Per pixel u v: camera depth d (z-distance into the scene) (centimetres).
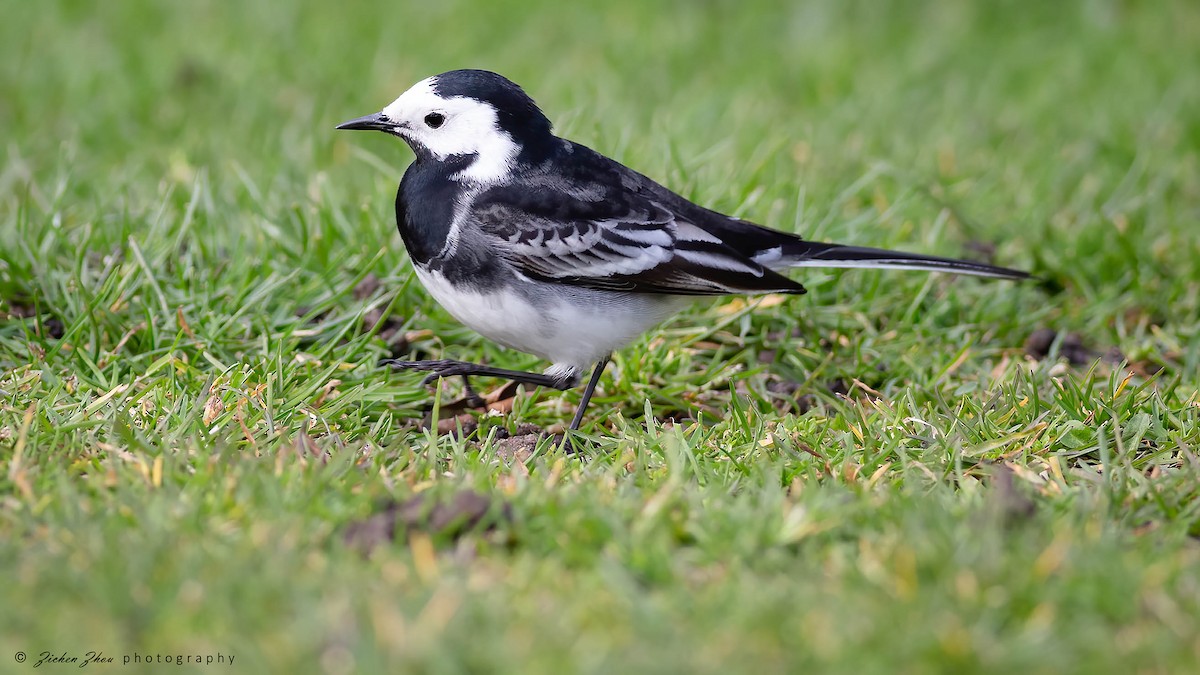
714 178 1418
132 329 1070
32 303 1131
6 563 713
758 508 800
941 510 782
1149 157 1570
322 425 953
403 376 1091
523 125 1034
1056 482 859
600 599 686
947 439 938
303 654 636
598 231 1010
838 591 696
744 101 1702
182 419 921
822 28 2028
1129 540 766
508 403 1091
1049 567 706
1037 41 1991
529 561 719
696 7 2075
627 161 1367
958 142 1628
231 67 1767
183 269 1170
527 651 639
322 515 773
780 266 1079
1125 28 2022
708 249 1029
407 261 1202
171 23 1928
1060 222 1424
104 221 1255
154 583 687
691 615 673
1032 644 650
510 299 1010
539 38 1920
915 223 1426
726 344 1182
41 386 981
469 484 837
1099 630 666
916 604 679
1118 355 1197
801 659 637
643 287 1018
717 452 925
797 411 1069
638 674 624
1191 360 1157
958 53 1934
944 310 1238
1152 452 941
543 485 822
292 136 1544
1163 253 1347
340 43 1870
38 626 660
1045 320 1251
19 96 1680
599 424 1060
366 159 1384
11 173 1331
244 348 1080
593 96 1670
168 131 1603
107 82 1723
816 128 1634
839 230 1315
